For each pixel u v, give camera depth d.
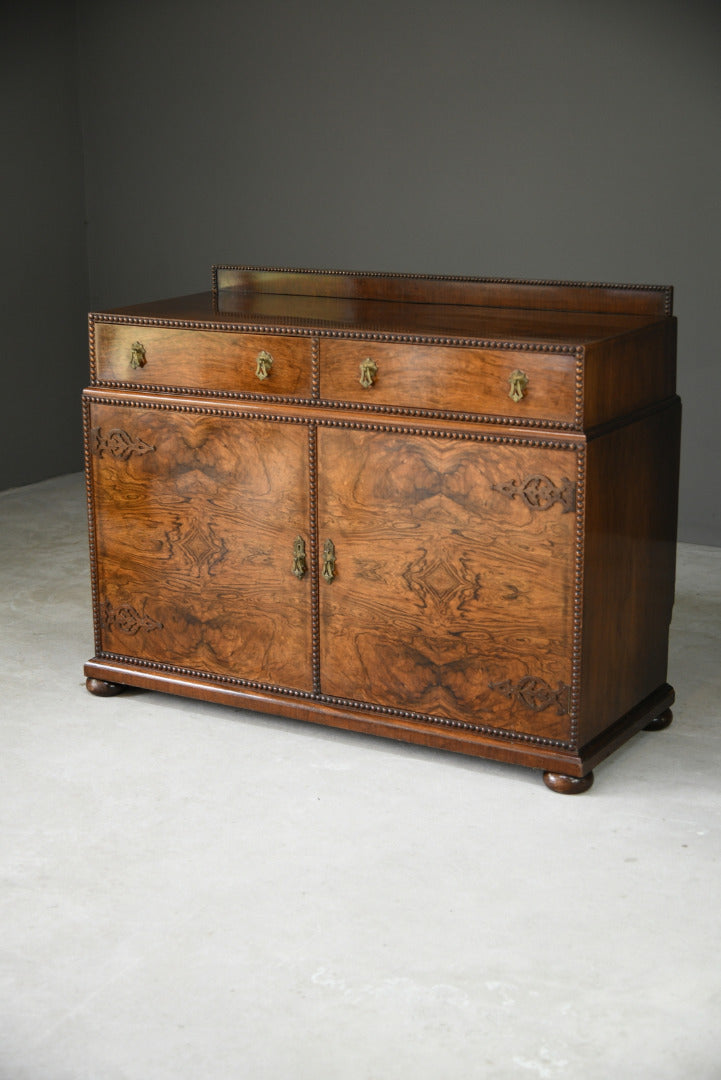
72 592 4.80
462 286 3.68
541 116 5.38
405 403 3.27
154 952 2.61
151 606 3.75
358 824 3.10
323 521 3.43
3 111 6.03
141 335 3.59
